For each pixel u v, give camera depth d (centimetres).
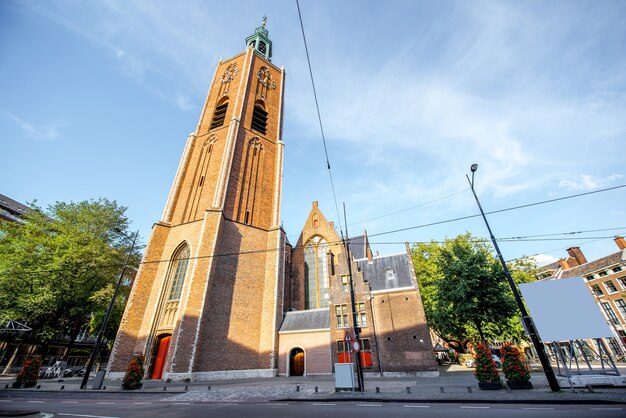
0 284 2545
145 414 977
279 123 4319
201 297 2494
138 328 2634
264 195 3609
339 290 2898
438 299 2406
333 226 4372
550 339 1377
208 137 3775
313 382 2058
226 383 2100
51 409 1117
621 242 4934
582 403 1021
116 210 3575
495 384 1408
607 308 4894
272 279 3067
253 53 4428
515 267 3441
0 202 3941
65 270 2745
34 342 4012
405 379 2117
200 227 2969
